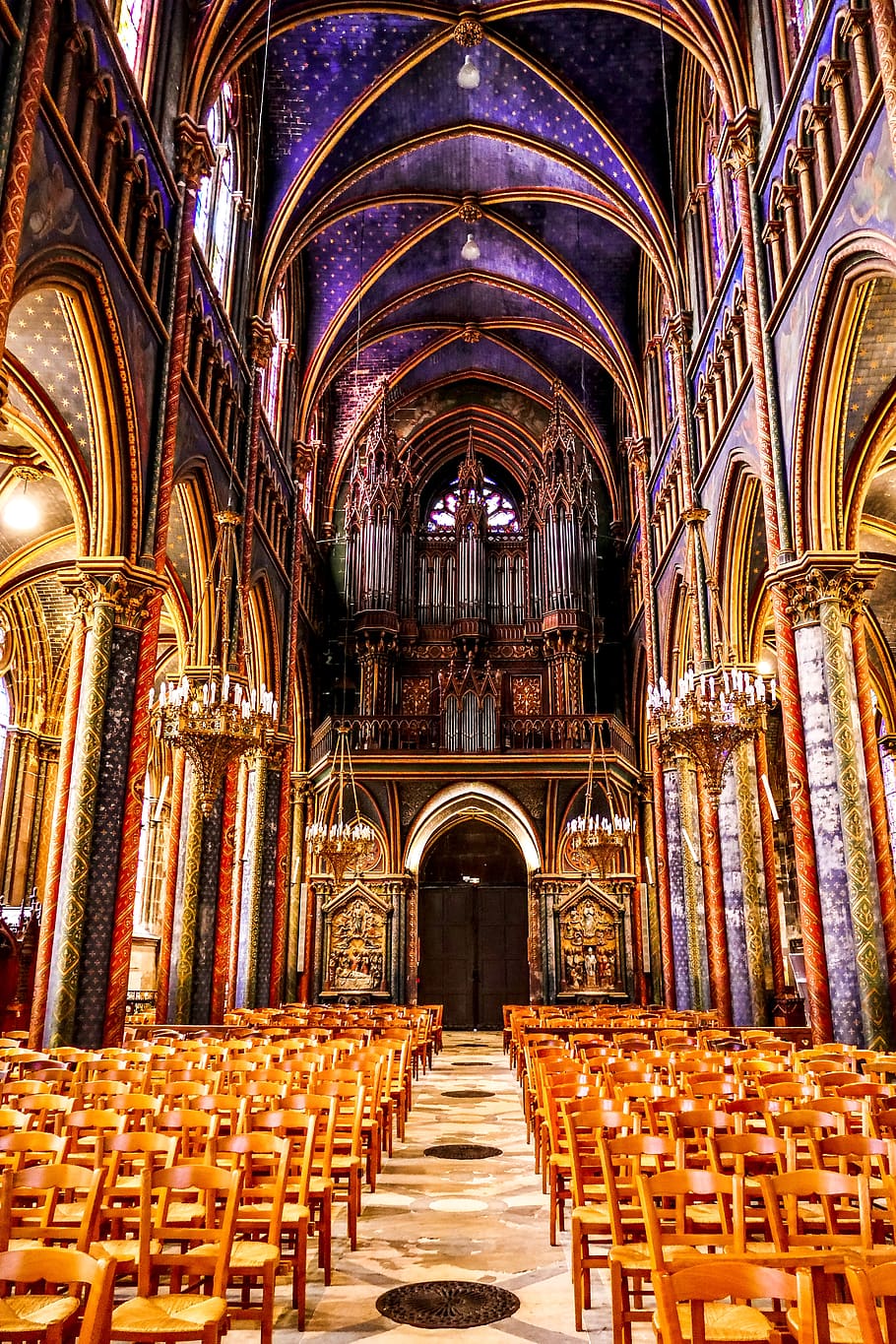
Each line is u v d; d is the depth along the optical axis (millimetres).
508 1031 23906
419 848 30422
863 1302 3068
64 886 13492
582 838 26594
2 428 17797
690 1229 5797
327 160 25094
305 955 29312
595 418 36062
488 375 37312
